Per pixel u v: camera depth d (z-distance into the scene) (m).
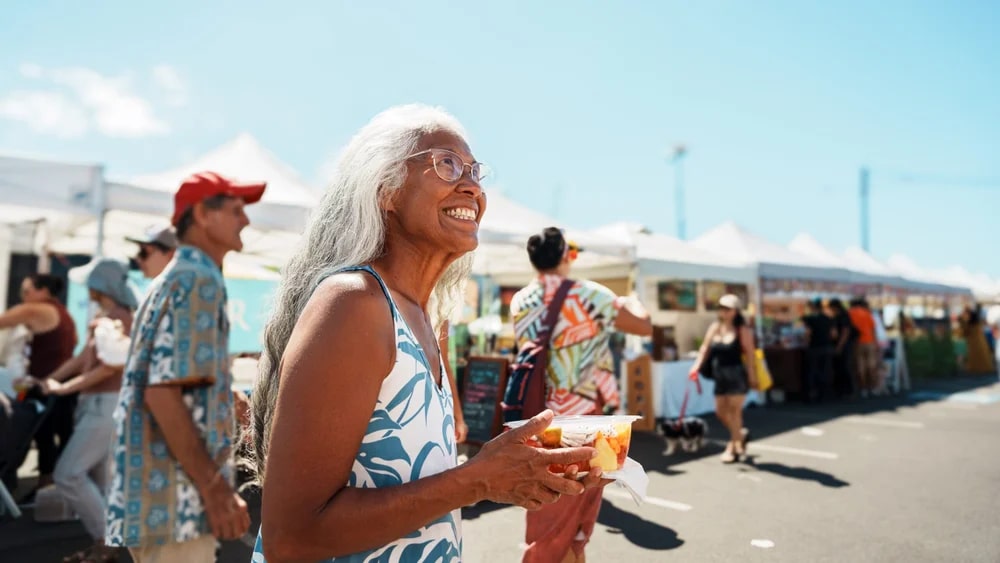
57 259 7.79
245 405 2.42
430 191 1.02
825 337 9.63
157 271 3.25
